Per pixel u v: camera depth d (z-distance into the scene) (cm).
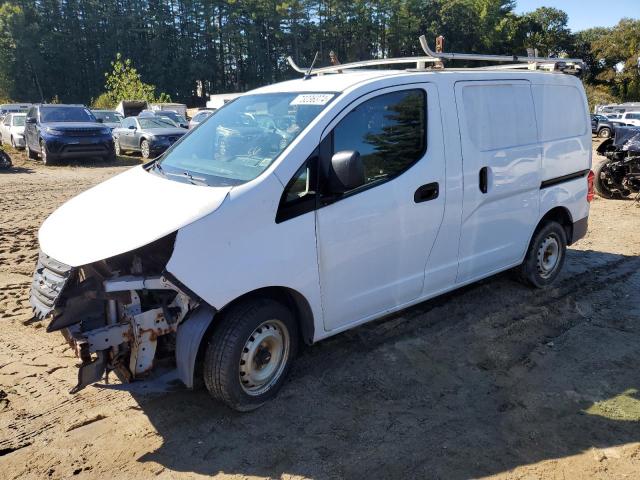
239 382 342
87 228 334
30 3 8900
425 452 319
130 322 320
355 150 358
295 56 9350
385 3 8944
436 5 9050
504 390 383
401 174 397
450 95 430
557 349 442
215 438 332
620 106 4281
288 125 372
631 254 695
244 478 299
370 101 383
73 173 1527
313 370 407
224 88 9612
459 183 436
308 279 357
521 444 325
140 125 1992
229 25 9125
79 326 325
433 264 438
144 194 358
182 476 301
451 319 493
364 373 403
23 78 8606
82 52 9175
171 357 350
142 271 321
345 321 391
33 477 298
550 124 523
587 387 386
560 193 546
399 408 362
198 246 311
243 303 342
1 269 626
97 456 316
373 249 388
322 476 300
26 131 1847
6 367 409
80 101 9056
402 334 465
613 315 508
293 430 339
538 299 540
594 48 7781
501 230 490
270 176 337
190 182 361
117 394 379
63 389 382
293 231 344
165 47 8888
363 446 324
